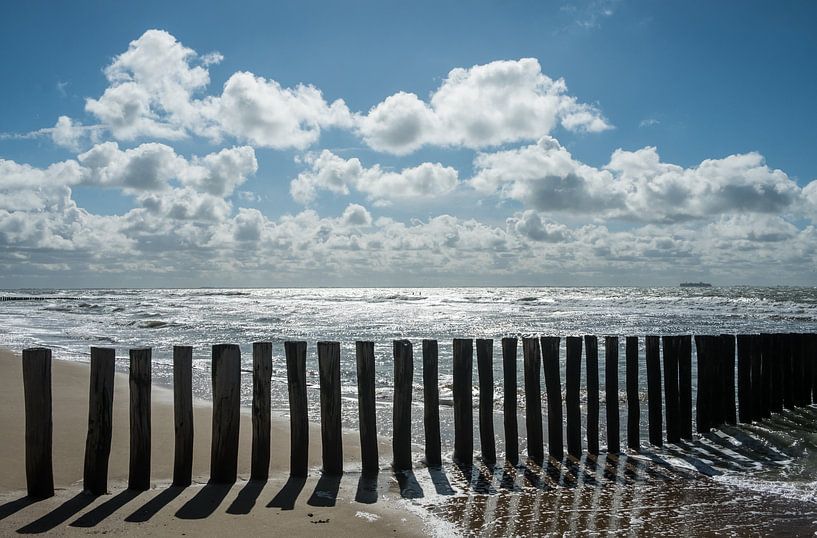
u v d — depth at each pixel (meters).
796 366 11.33
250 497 6.35
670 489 7.05
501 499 6.59
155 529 5.35
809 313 48.09
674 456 8.52
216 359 6.81
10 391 11.16
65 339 25.27
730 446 9.08
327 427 7.30
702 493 6.91
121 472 7.04
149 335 28.03
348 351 21.50
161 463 7.52
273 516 5.81
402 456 7.59
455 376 7.97
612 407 8.66
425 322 40.53
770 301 68.94
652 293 125.12
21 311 53.06
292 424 7.12
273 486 6.77
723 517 6.16
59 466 7.14
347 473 7.38
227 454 6.79
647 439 9.71
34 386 6.07
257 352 6.98
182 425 6.66
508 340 8.09
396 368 7.61
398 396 7.60
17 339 24.92
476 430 10.09
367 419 7.39
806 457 8.49
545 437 9.96
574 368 8.48
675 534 5.71
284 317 45.22
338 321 40.91
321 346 7.29
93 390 6.30
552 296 106.94
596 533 5.70
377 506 6.24
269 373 7.00
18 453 7.38
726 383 10.17
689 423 9.41
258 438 6.96
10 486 6.42
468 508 6.28
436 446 7.84
